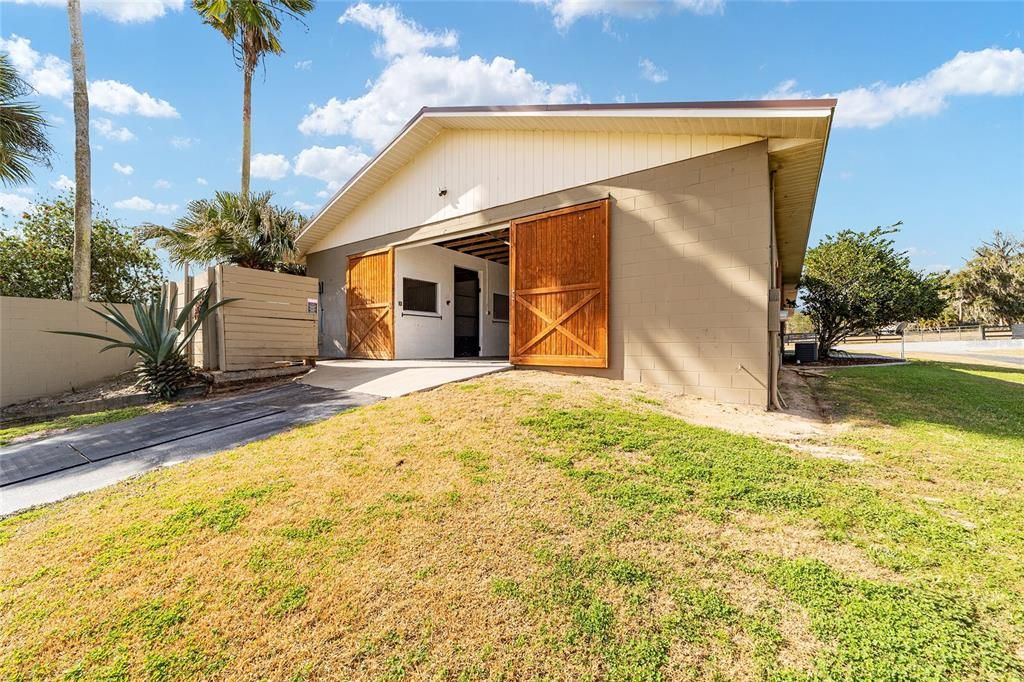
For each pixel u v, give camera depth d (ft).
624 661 4.91
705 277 17.35
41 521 7.90
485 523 7.62
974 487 9.31
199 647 5.08
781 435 13.08
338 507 8.03
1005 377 27.50
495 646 5.13
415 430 11.97
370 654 5.02
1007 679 4.59
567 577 6.29
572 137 21.61
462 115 23.56
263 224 27.99
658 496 8.57
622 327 19.57
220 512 7.84
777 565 6.55
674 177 18.29
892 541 7.19
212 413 15.08
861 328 40.98
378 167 30.25
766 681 4.63
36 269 29.27
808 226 28.81
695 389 17.44
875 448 11.82
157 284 34.96
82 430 13.34
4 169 23.43
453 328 36.27
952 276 98.84
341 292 35.12
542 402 14.66
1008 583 6.11
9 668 4.83
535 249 22.81
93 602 5.77
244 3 32.19
